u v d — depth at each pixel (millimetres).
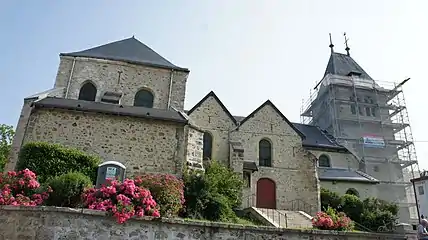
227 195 17094
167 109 19969
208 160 20719
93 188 10891
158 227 9406
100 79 20688
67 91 19891
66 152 14258
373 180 26188
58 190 10852
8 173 11109
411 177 34781
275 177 23516
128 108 17516
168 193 11211
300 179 23672
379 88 37812
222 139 23797
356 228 18266
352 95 36781
